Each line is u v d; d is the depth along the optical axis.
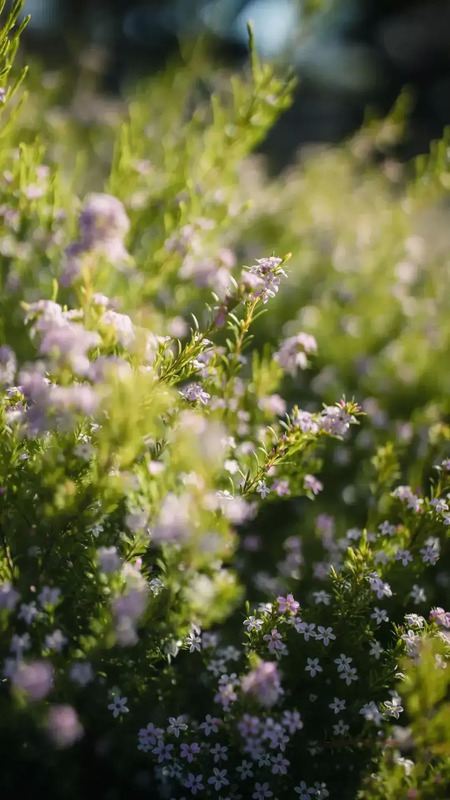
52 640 0.55
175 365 0.57
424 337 0.86
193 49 0.90
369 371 0.81
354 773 0.57
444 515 0.60
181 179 0.71
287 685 0.59
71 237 0.68
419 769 0.55
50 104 0.90
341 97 2.69
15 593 0.54
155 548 0.60
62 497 0.55
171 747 0.57
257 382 0.64
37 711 0.55
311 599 0.61
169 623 0.56
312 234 0.96
